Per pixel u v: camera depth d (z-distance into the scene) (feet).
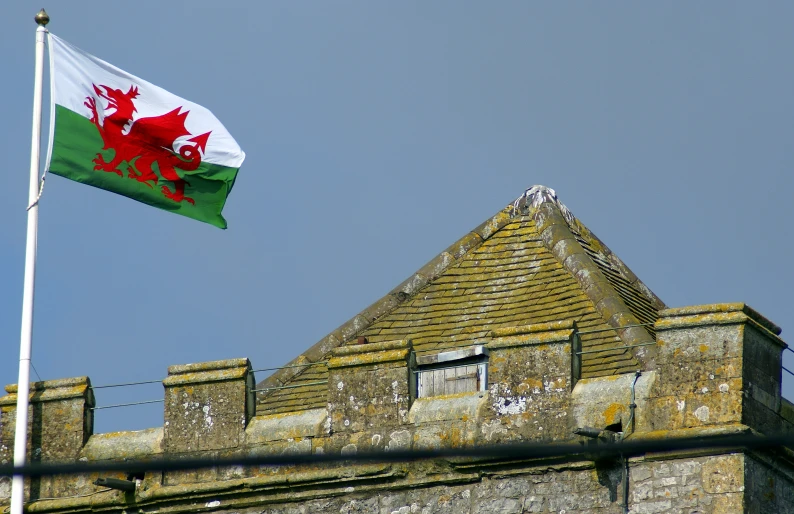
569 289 274.98
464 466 246.27
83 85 284.20
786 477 242.58
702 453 234.17
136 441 263.70
